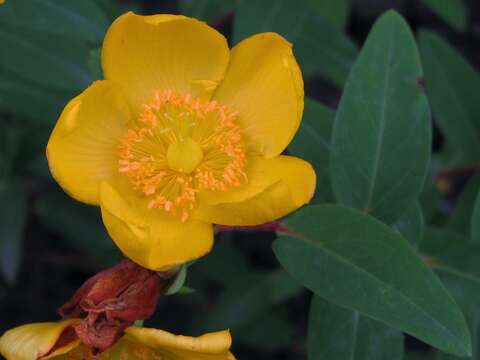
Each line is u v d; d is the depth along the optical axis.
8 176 0.32
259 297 0.31
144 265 0.22
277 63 0.25
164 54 0.25
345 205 0.25
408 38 0.25
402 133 0.25
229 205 0.23
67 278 0.36
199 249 0.24
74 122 0.23
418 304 0.23
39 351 0.22
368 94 0.25
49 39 0.29
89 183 0.24
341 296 0.24
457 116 0.31
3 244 0.31
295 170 0.24
